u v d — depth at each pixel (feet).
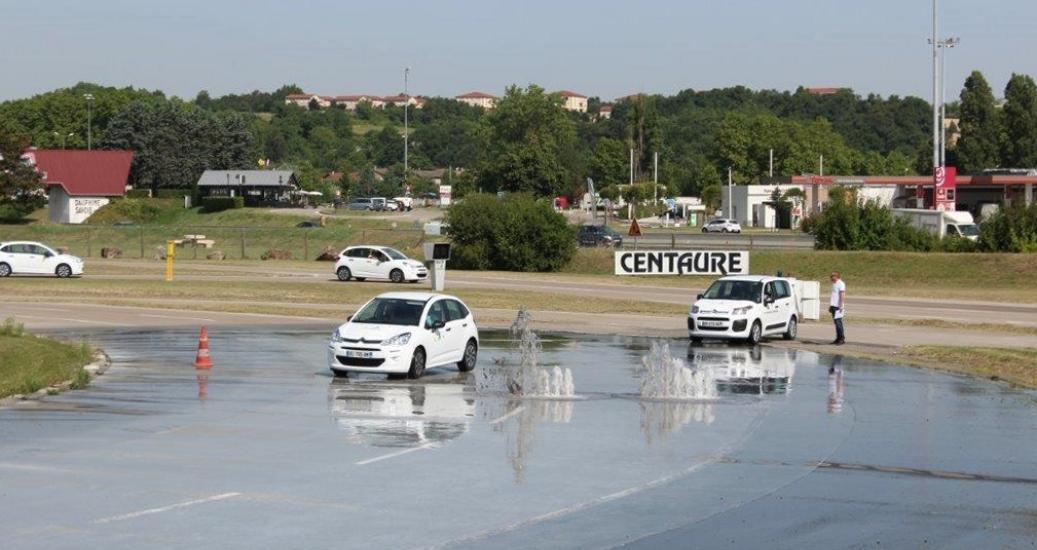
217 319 135.03
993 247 228.63
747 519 42.68
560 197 477.36
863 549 38.55
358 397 74.64
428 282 196.24
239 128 500.74
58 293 162.09
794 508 44.52
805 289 143.64
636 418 66.85
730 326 113.60
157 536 39.19
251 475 49.70
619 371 90.22
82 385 78.54
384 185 556.92
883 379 87.15
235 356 97.45
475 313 147.43
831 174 580.30
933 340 120.78
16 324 115.85
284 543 38.52
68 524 40.73
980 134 514.68
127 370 87.51
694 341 117.19
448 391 78.28
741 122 570.05
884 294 191.11
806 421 66.28
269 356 97.66
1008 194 328.49
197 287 171.22
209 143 477.36
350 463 52.65
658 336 122.93
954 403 74.13
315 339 112.57
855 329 134.92
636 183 518.78
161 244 292.20
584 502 45.24
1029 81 513.86
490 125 513.04
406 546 38.40
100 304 150.92
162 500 44.70
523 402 73.26
